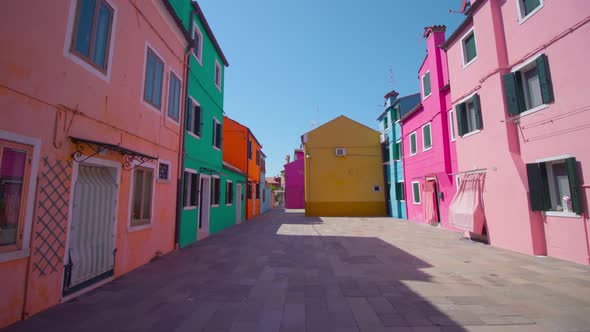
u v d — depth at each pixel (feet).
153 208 23.12
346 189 73.05
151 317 12.29
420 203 52.95
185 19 30.63
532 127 24.27
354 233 39.47
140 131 21.01
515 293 15.01
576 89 20.67
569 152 21.17
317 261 22.81
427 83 47.98
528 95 25.38
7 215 11.32
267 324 11.59
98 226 16.70
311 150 74.90
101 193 16.94
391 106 66.23
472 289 15.74
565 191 22.16
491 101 28.40
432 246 28.81
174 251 26.76
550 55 22.65
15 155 11.64
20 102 11.69
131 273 19.24
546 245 23.45
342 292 15.47
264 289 16.05
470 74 32.07
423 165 50.24
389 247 28.63
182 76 29.40
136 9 20.42
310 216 72.49
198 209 34.04
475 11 30.76
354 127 75.10
